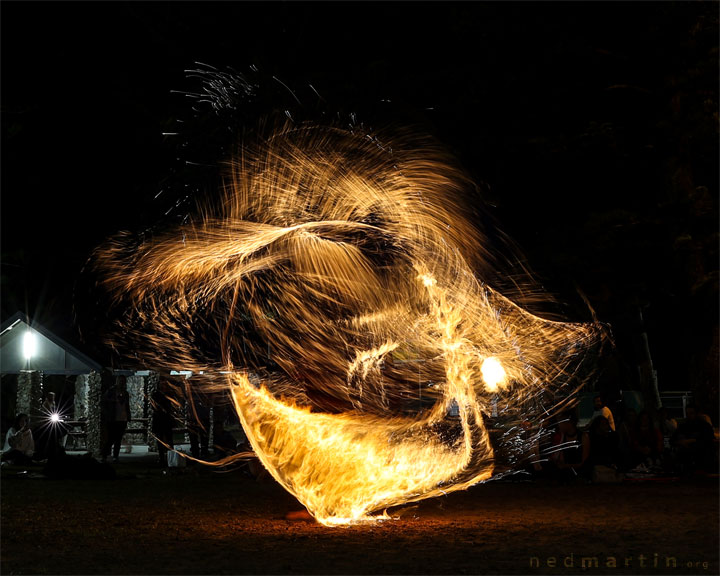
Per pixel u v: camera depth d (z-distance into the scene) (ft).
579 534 35.04
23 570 28.84
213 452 71.41
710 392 70.79
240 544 33.35
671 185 69.77
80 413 80.84
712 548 32.01
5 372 71.87
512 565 29.14
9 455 64.80
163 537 34.99
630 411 55.11
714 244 66.90
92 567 29.19
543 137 70.28
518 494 47.47
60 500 45.85
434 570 28.40
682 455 54.60
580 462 52.26
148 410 78.07
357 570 28.43
